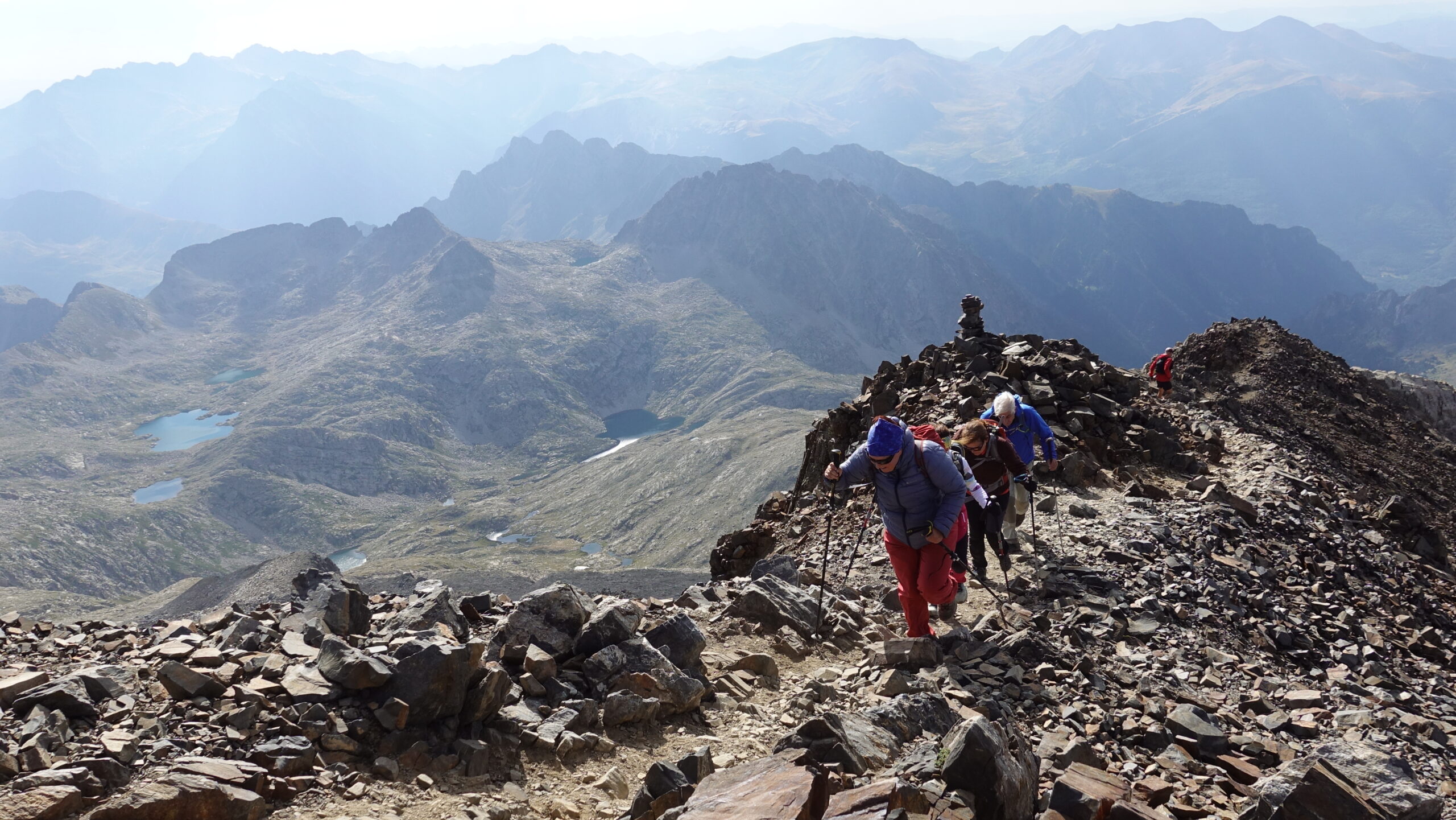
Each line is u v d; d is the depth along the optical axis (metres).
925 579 8.88
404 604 8.52
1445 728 8.94
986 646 9.18
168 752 5.00
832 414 21.94
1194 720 7.75
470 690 6.04
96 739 5.04
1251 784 6.87
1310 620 12.39
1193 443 20.86
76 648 6.89
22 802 4.05
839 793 4.46
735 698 7.86
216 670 6.05
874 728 6.37
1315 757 5.68
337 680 5.81
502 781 5.67
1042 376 20.33
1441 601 15.38
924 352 23.11
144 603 51.44
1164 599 11.64
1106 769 6.81
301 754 5.16
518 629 7.56
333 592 7.67
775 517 20.41
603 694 7.03
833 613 10.27
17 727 5.00
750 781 4.43
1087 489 16.61
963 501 8.62
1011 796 4.88
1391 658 11.75
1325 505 18.50
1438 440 41.09
